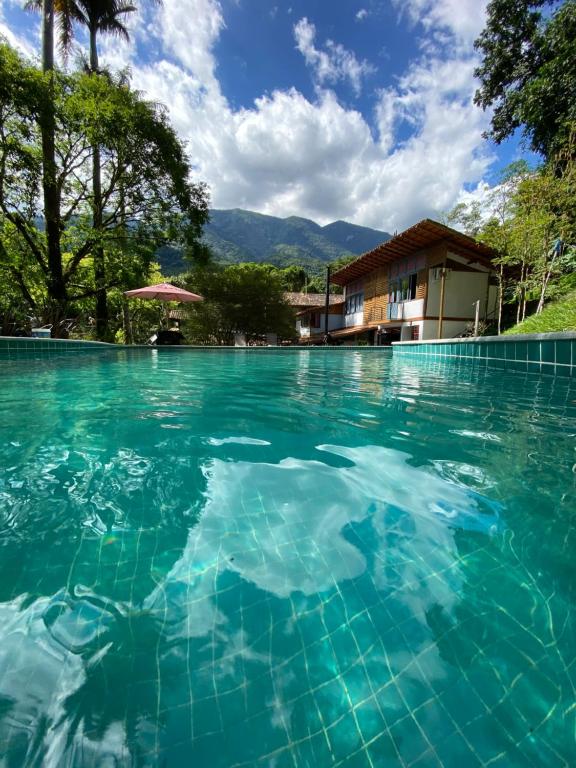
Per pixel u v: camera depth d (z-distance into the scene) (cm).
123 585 80
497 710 57
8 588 78
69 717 54
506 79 1114
